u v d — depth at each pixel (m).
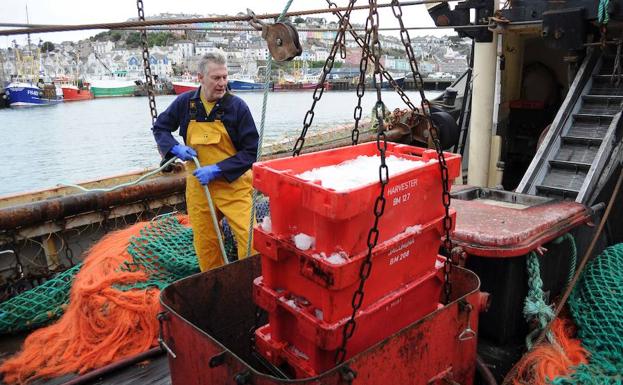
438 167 2.15
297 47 2.87
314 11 3.43
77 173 13.12
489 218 3.10
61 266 4.33
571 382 2.51
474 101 6.02
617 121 4.36
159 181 4.88
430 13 5.86
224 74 3.34
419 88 2.04
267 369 2.26
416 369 2.02
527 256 2.89
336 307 1.84
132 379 2.87
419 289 2.24
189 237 4.20
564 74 6.88
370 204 1.82
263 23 2.94
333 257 1.78
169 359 2.23
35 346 3.15
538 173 4.39
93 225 4.62
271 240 2.00
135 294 3.26
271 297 2.09
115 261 3.69
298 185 1.80
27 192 4.64
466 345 2.31
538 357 2.65
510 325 3.01
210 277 2.53
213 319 2.58
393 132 6.51
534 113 7.04
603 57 5.12
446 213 2.17
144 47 4.71
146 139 18.36
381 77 1.92
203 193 3.60
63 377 2.95
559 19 4.75
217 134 3.45
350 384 1.70
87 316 3.22
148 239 3.95
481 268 2.96
